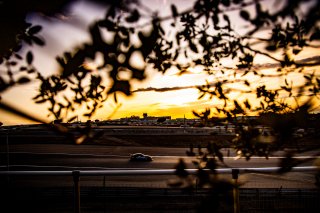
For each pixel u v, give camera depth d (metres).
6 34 1.22
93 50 1.36
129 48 1.42
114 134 53.81
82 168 28.67
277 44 1.67
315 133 1.57
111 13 1.25
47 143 48.22
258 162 25.69
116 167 28.94
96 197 3.95
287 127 1.60
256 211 3.46
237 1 1.42
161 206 3.31
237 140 1.77
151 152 39.12
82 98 1.70
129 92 1.47
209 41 1.76
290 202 3.15
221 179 1.45
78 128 1.47
